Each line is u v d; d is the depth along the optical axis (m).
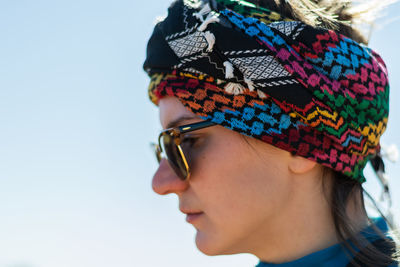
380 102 1.40
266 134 1.27
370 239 1.34
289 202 1.34
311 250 1.34
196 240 1.37
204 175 1.33
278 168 1.32
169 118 1.40
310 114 1.25
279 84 1.25
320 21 1.48
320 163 1.29
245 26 1.29
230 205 1.31
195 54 1.31
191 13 1.34
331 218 1.36
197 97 1.30
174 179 1.39
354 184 1.41
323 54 1.31
